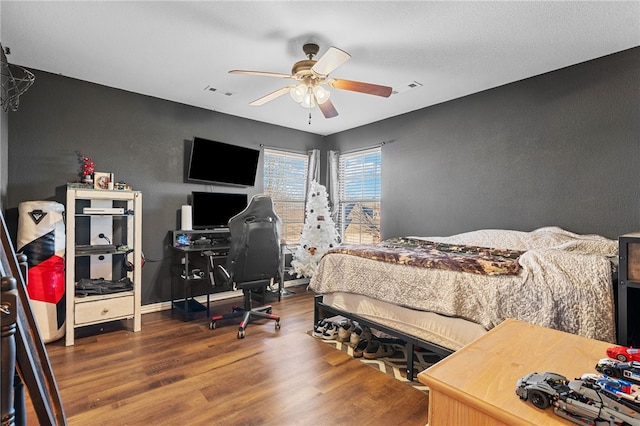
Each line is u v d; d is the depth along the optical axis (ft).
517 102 10.35
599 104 8.71
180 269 12.46
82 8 6.77
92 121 10.86
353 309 9.08
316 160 16.92
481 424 2.70
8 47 8.40
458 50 8.45
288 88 8.32
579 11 6.76
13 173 9.54
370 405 6.39
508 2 6.52
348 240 16.46
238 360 8.21
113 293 9.80
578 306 5.36
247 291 10.82
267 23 7.32
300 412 6.15
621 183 8.34
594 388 2.53
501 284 6.28
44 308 8.85
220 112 13.89
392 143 14.23
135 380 7.21
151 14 7.01
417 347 8.89
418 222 13.19
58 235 9.18
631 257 5.03
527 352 3.53
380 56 8.79
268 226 10.23
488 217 11.04
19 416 2.89
